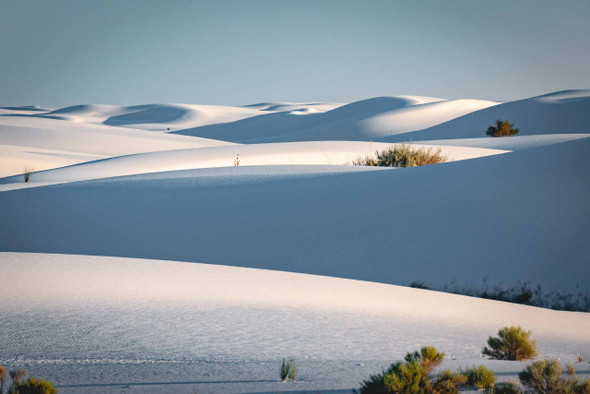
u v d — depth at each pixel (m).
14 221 84.25
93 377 20.97
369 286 47.53
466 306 42.81
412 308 39.72
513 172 78.75
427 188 80.25
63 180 138.75
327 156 172.12
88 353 25.39
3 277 41.19
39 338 27.69
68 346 26.48
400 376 18.02
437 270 61.59
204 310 34.53
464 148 180.38
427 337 31.30
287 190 89.31
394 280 60.75
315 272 64.19
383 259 65.25
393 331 32.09
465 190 76.88
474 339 31.86
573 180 72.50
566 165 76.62
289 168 110.44
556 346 32.41
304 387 19.05
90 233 79.50
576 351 31.11
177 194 92.56
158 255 71.88
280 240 72.75
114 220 83.50
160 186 97.44
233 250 71.81
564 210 67.06
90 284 40.47
